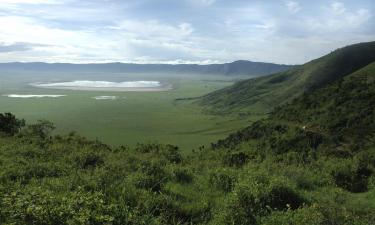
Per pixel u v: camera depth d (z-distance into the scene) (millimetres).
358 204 12641
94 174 13094
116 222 8023
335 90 104812
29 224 7480
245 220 9219
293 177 15633
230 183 13266
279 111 111562
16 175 13977
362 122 80375
